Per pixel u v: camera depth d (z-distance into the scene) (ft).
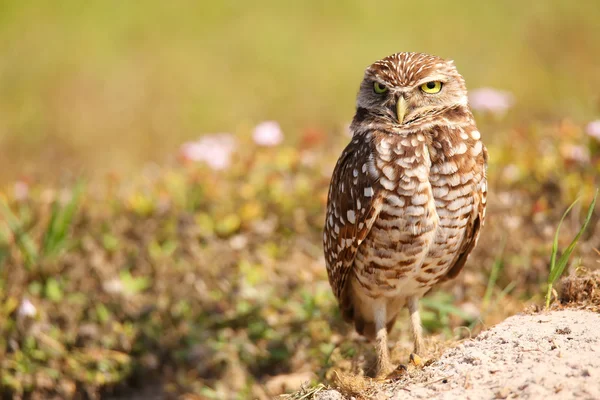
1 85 66.44
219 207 37.86
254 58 71.10
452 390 20.35
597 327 21.88
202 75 67.67
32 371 32.04
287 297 33.73
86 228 38.11
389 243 24.40
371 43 72.54
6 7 77.46
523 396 18.95
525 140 39.42
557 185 35.06
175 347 33.60
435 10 77.66
